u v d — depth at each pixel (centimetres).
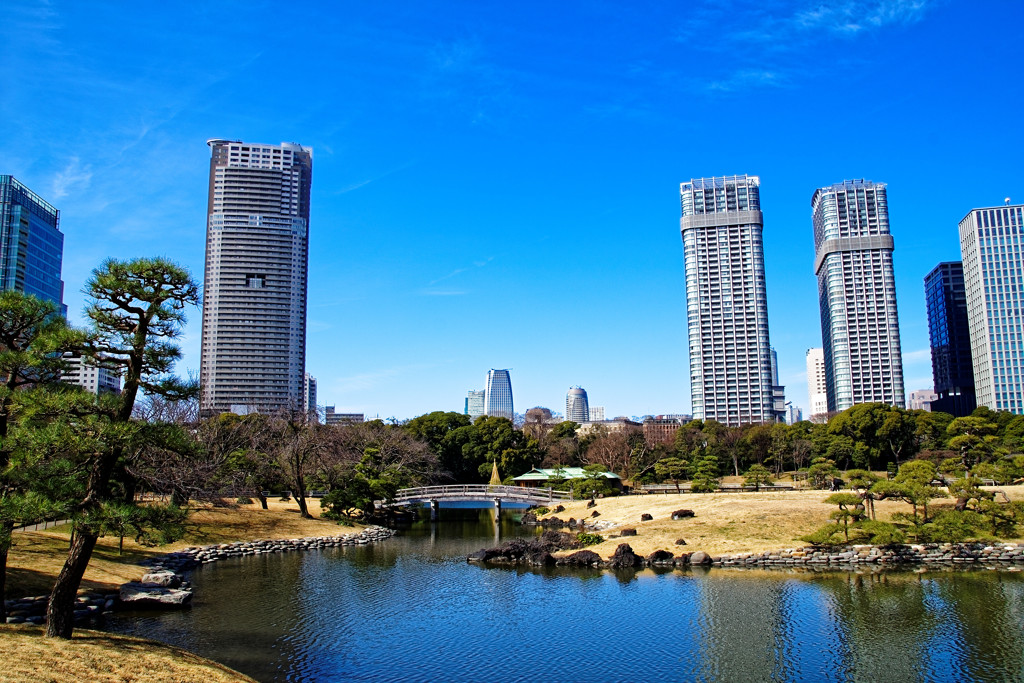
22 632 2856
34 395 2773
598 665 3566
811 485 11006
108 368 3117
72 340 2897
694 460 13688
